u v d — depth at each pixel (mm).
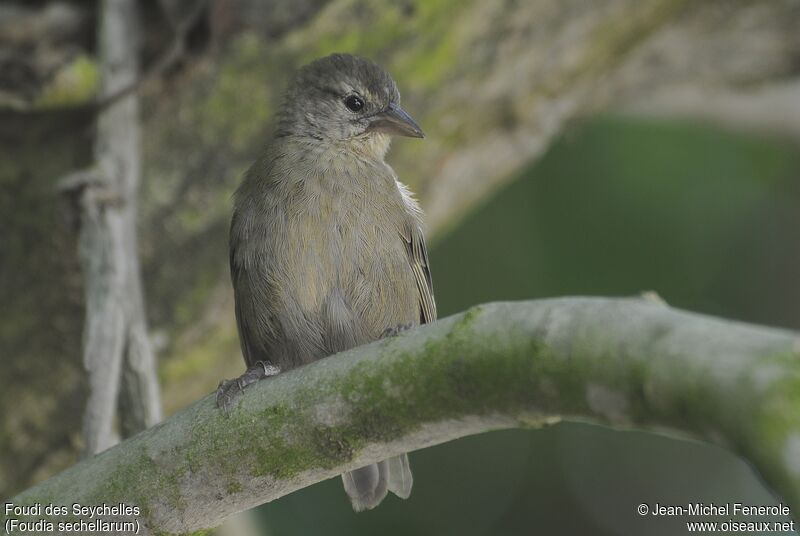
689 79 12742
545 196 14289
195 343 10305
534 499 14383
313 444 5805
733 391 3941
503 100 11156
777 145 14297
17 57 10359
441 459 14484
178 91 10484
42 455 9953
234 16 10500
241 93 10523
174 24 10398
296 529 13547
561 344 4641
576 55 11258
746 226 14383
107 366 8703
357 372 5570
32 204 10219
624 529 14203
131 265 9352
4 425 9992
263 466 5973
